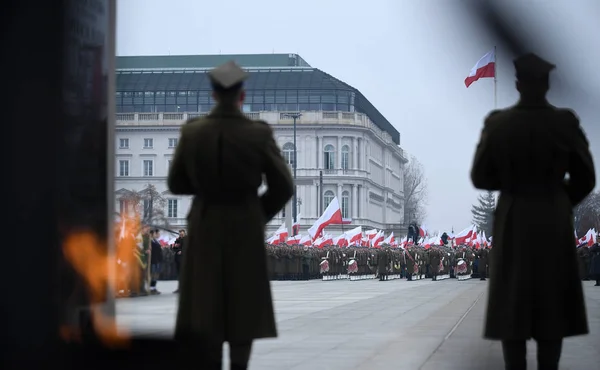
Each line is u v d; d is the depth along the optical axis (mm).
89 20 17500
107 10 18281
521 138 13031
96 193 17594
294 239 149625
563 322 13039
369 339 25469
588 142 13344
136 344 16828
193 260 13367
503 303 13133
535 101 13305
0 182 16031
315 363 19328
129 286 32875
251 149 13250
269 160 13352
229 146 13211
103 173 17859
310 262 129875
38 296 16000
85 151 17219
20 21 16125
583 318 13133
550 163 13039
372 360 19906
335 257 134250
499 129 13156
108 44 18203
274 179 13383
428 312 40062
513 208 13156
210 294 13141
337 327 30781
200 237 13305
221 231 13227
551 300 12961
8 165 16016
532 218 13039
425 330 28844
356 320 34781
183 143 13453
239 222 13266
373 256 144750
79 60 16969
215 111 13523
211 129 13305
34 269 16047
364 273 140500
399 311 41375
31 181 16016
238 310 13125
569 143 13078
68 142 16500
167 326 21844
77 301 16734
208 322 13109
